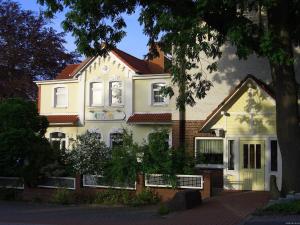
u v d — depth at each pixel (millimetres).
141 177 23016
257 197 21750
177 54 23828
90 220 18172
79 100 35469
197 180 22406
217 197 22188
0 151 25125
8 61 44812
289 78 19703
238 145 25156
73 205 23031
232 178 25203
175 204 19500
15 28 45781
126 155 23391
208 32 20594
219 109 25047
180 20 18828
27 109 26734
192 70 27406
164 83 32969
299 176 19516
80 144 24797
